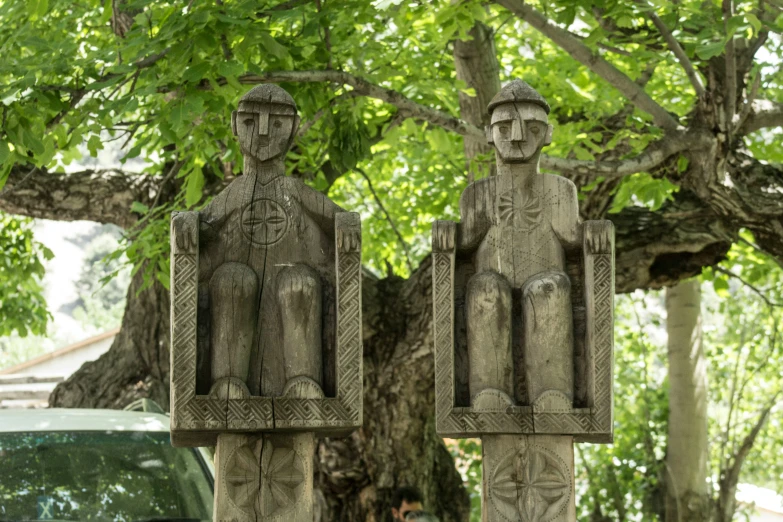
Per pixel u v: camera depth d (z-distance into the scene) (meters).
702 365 12.68
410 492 7.22
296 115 4.50
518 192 4.50
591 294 4.30
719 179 7.87
